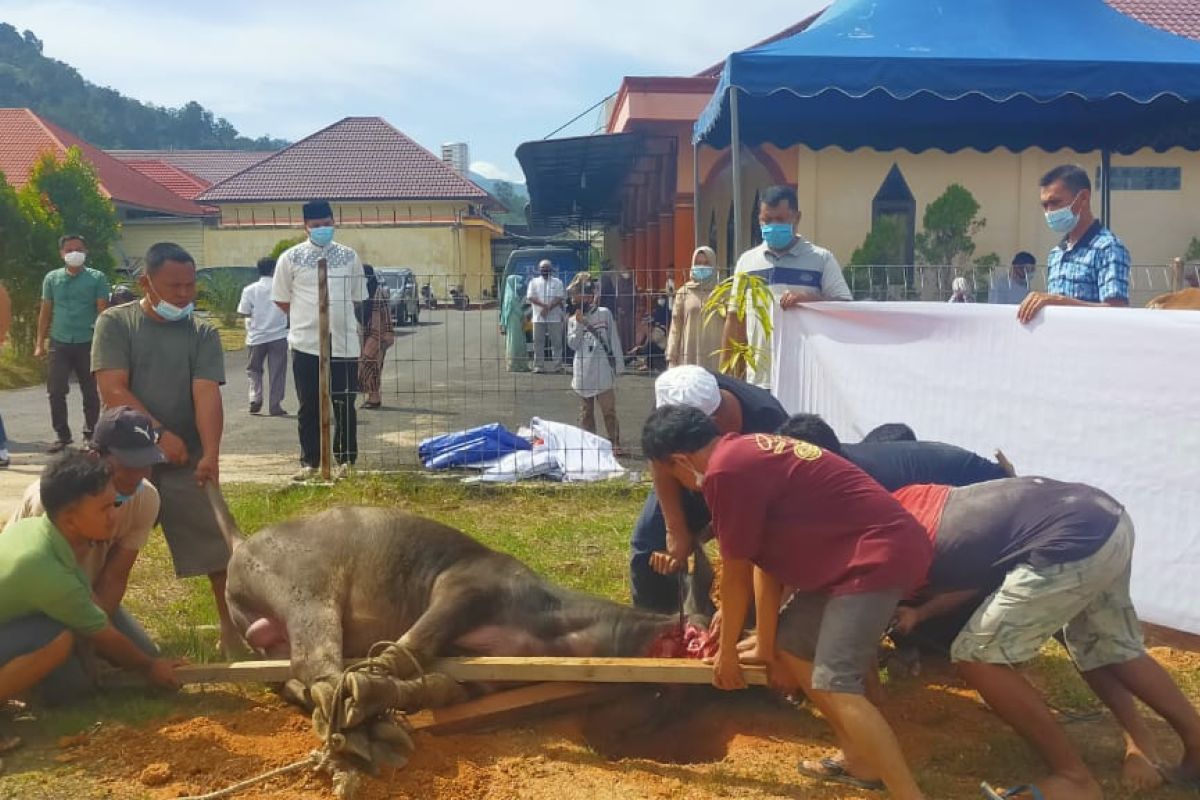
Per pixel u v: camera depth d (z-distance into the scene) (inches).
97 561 200.1
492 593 200.4
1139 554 226.4
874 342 273.9
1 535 181.8
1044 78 365.4
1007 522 164.7
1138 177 774.5
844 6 410.9
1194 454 219.1
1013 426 247.1
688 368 199.6
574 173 920.9
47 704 195.2
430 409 565.9
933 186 770.8
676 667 180.9
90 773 168.6
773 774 173.8
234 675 194.9
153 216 1878.7
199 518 226.1
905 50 370.3
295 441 480.7
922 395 264.8
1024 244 774.5
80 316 441.7
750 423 205.2
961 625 193.8
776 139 513.3
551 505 355.3
